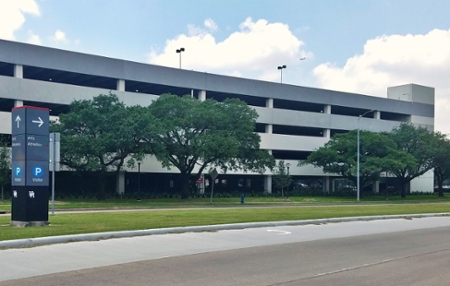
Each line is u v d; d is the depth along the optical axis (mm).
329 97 66125
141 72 51594
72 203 38094
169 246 12586
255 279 9078
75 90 47531
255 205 40094
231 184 63156
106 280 8703
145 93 55688
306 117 63844
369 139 58062
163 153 42562
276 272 9766
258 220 18828
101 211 27844
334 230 17453
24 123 15859
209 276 9234
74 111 42656
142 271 9531
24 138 15867
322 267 10414
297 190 65938
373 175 57812
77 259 10508
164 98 44875
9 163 40812
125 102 50188
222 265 10359
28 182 15773
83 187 52406
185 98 45875
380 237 15922
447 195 73938
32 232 13523
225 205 39688
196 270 9766
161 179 57969
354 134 60469
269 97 61000
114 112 41781
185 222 17359
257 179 65562
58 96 46562
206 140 41438
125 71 50594
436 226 20109
